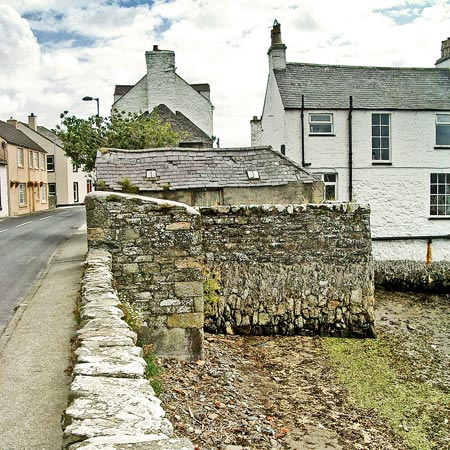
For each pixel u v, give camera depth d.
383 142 19.47
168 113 27.06
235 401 7.39
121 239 8.55
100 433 2.56
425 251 19.50
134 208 8.58
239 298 11.58
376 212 19.28
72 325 6.23
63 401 4.12
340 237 11.88
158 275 8.60
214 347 10.30
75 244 14.84
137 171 13.41
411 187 19.47
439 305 16.27
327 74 20.41
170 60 29.30
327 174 19.12
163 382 7.20
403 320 14.45
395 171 19.34
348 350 11.13
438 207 19.75
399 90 20.12
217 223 11.52
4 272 10.58
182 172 13.46
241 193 13.20
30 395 4.25
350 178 18.95
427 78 20.94
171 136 21.34
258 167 13.99
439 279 17.70
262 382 8.76
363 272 11.95
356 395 8.82
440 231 19.56
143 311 8.52
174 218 8.63
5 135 35.22
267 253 11.70
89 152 20.66
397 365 10.48
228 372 8.73
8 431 3.62
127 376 3.45
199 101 30.94
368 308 11.96
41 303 7.42
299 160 18.77
